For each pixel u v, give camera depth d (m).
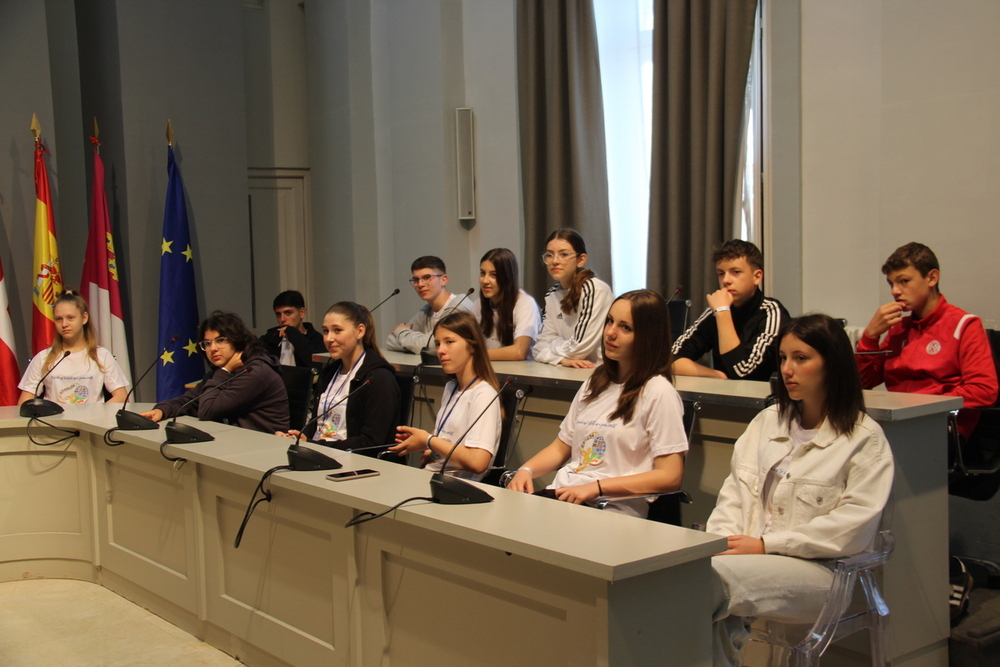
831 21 4.00
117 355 5.28
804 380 2.00
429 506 1.84
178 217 5.44
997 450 2.74
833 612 1.88
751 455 2.17
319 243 6.42
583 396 2.50
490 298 3.96
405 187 5.98
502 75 5.55
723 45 4.37
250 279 6.61
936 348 2.86
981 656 2.35
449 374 2.85
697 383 2.70
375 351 3.26
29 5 5.09
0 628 2.85
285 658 2.30
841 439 1.98
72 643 2.70
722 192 4.45
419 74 5.83
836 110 4.02
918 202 3.66
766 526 2.07
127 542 3.05
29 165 5.10
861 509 1.90
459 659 1.81
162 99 5.57
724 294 3.03
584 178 5.08
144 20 5.50
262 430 3.40
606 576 1.41
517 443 3.29
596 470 2.37
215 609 2.58
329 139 6.27
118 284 5.32
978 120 3.48
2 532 3.32
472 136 5.70
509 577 1.67
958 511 3.21
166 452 2.67
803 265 4.16
